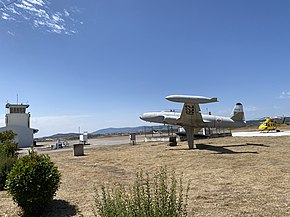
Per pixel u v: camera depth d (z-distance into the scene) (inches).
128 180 425.7
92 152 938.7
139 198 150.6
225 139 1138.0
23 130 1870.1
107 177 452.8
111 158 738.8
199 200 293.3
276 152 681.6
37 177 267.6
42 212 274.2
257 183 370.6
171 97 869.2
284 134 1322.6
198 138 1314.0
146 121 1161.4
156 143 1206.3
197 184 379.6
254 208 260.2
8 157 414.9
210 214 244.7
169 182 396.8
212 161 591.5
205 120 1120.8
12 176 269.6
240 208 261.6
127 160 684.7
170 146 992.2
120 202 152.5
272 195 307.0
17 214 273.4
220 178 415.2
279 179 388.5
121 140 1888.5
